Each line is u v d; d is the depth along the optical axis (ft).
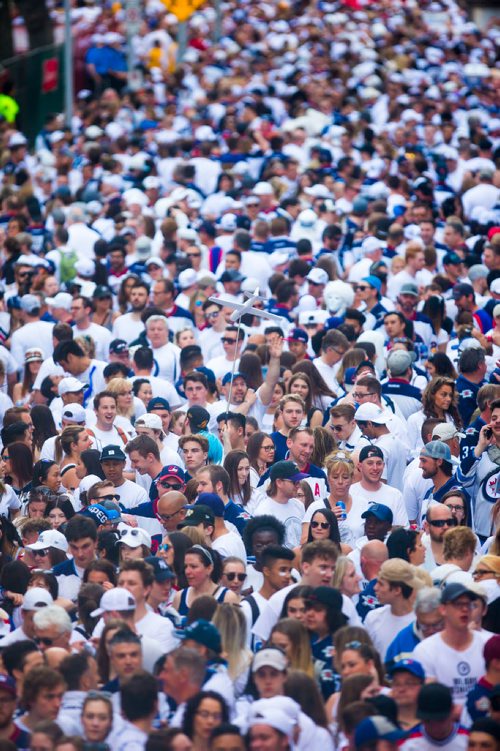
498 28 464.65
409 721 85.71
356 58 388.78
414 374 150.30
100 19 415.03
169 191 254.06
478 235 212.64
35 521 115.65
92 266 190.39
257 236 201.87
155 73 386.11
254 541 107.14
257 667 86.38
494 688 85.76
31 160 297.53
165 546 106.73
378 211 214.69
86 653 90.33
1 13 388.37
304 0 463.42
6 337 181.57
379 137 272.92
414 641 95.20
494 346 156.66
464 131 293.43
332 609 94.27
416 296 165.48
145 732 83.46
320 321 167.02
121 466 124.06
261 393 146.82
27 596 97.76
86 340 158.92
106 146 282.36
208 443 126.82
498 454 120.57
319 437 128.77
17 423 136.87
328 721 86.89
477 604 93.91
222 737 79.97
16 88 352.69
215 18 416.87
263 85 343.67
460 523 114.42
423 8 464.65
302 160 271.90
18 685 90.17
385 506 114.01
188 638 90.48
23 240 204.13
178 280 187.32
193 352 157.48
